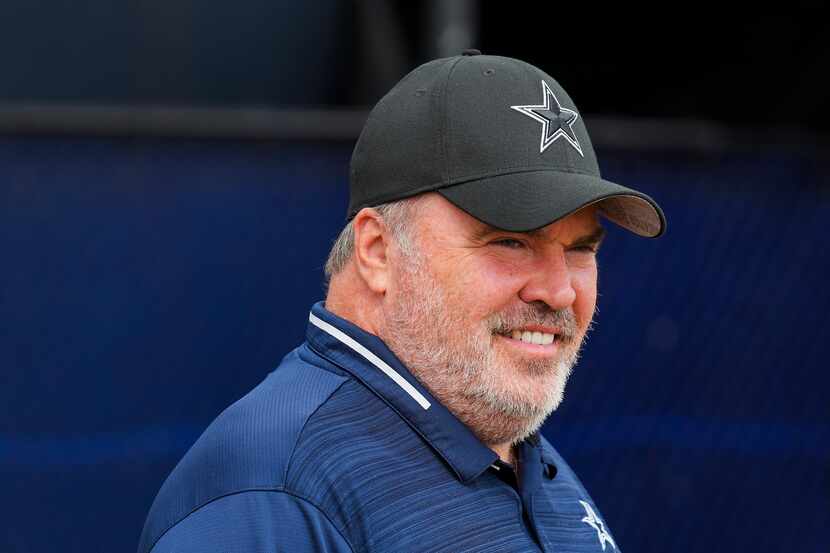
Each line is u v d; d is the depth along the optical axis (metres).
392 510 6.06
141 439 13.02
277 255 13.48
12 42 14.70
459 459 6.32
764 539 14.94
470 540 6.20
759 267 14.88
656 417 14.65
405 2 17.09
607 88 20.44
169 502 6.20
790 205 14.88
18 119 12.61
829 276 14.99
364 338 6.52
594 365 14.48
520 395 6.49
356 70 16.80
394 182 6.51
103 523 12.88
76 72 15.03
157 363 13.09
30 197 12.73
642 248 14.61
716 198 14.70
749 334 14.88
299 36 16.38
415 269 6.45
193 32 15.68
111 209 12.96
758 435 14.91
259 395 6.46
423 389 6.45
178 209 13.16
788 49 19.09
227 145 13.30
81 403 12.86
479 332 6.42
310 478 5.97
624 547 14.52
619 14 19.89
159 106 14.53
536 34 20.06
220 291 13.30
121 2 15.23
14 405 12.66
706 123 16.98
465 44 15.23
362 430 6.26
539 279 6.43
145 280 13.07
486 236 6.36
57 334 12.80
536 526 6.68
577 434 14.40
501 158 6.32
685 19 19.69
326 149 13.59
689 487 14.75
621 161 14.40
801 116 19.19
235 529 5.84
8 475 12.64
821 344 15.07
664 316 14.66
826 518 15.10
